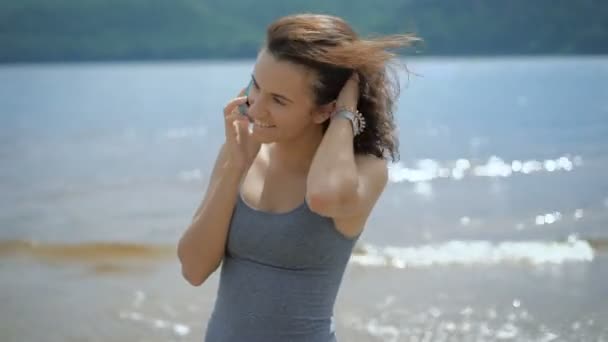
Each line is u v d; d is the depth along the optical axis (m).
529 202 12.78
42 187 15.56
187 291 7.81
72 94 58.75
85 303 7.47
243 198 2.55
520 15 171.88
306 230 2.48
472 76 73.94
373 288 7.77
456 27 175.00
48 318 7.03
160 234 10.88
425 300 7.34
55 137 27.69
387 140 2.63
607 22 152.88
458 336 6.41
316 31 2.43
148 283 8.16
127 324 6.86
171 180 16.53
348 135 2.46
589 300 7.21
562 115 30.56
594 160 17.69
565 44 157.00
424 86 57.09
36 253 9.65
